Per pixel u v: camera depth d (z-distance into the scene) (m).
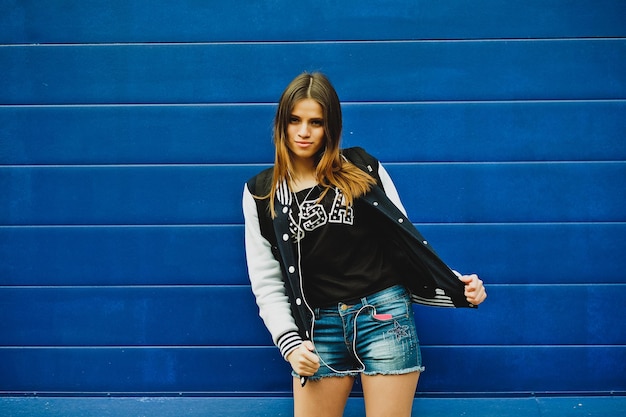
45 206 3.07
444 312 3.07
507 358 3.06
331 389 2.31
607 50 2.97
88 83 3.03
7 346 3.10
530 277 3.04
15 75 3.03
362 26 2.99
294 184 2.33
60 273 3.08
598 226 3.02
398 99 3.01
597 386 3.05
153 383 3.10
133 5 3.00
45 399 3.07
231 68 3.02
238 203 3.05
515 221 3.04
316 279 2.30
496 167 3.02
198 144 3.04
